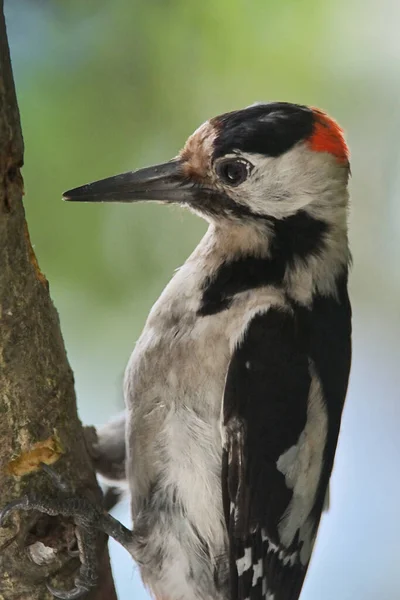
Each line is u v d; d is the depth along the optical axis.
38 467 2.31
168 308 2.33
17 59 2.39
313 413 2.34
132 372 2.33
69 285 2.39
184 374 2.33
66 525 2.32
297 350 2.33
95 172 2.39
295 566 2.34
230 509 2.33
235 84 2.40
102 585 2.33
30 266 2.30
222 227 2.34
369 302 2.44
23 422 2.30
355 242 2.43
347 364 2.35
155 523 2.33
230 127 2.34
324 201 2.34
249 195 2.34
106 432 2.35
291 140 2.34
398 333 2.44
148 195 2.34
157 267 2.40
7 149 2.29
